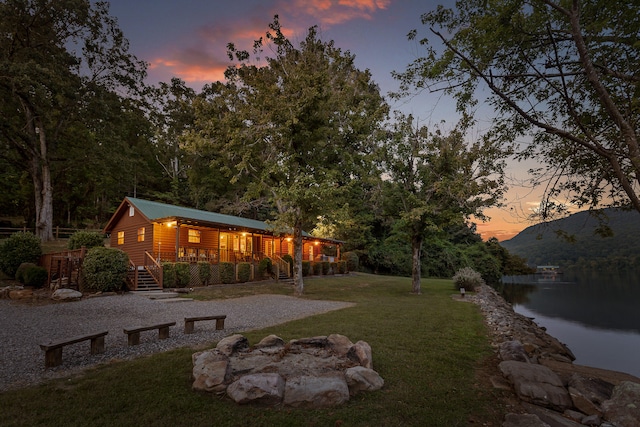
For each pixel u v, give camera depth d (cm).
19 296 1306
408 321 977
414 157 1817
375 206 2305
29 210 3316
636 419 394
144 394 436
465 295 1767
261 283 2230
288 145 1625
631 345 1153
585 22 449
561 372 616
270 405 412
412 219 1717
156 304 1284
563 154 497
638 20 408
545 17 455
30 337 755
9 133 2592
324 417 387
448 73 518
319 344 597
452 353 664
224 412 393
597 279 4091
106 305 1223
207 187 4034
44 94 2216
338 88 1833
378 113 1759
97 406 402
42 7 2388
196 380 459
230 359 521
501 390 491
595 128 490
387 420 386
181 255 2219
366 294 1809
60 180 3375
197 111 1742
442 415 404
